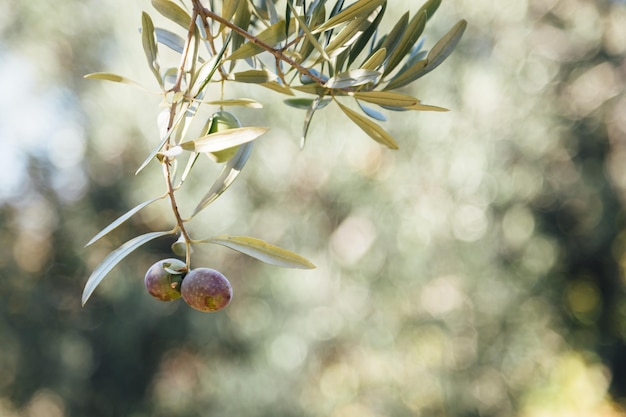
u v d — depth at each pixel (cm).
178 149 79
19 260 589
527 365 561
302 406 536
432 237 505
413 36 93
